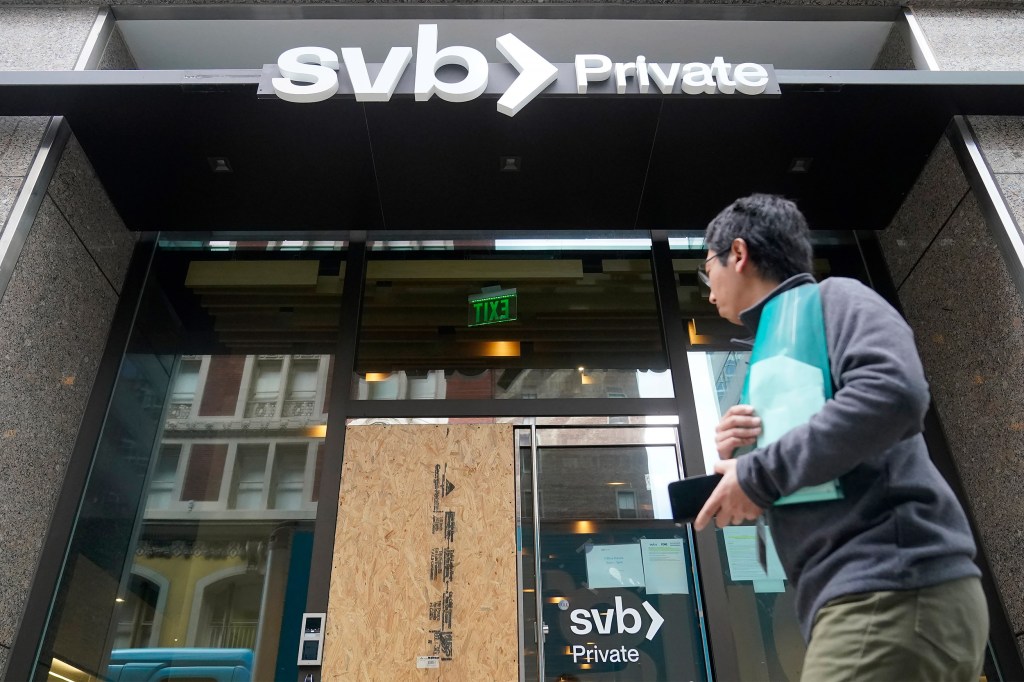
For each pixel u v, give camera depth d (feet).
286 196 12.46
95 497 11.06
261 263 13.56
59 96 10.51
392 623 10.36
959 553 3.53
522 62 10.68
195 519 11.24
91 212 11.78
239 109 10.82
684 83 10.63
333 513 11.09
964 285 11.24
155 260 13.35
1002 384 10.39
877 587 3.47
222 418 12.03
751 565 10.87
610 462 11.69
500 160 11.89
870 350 3.72
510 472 11.52
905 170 12.14
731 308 4.93
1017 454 10.09
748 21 12.89
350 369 12.35
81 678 9.96
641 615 10.61
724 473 3.99
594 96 10.72
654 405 12.12
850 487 3.78
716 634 10.34
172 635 10.41
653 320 13.16
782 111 11.11
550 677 10.16
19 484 9.88
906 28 12.71
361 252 13.64
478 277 13.61
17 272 9.93
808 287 4.40
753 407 4.22
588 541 11.08
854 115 11.20
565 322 13.08
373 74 10.70
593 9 12.59
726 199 12.77
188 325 12.83
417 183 12.30
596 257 13.85
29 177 10.37
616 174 12.22
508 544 10.98
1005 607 10.21
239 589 10.74
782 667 10.19
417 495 11.26
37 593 10.05
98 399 11.57
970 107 11.17
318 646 10.18
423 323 13.02
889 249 13.20
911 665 3.32
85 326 11.56
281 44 13.12
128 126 11.01
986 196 10.77
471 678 10.07
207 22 12.68
